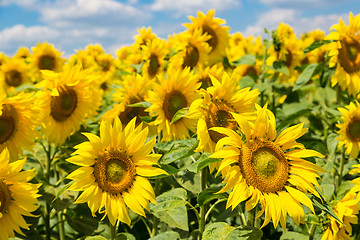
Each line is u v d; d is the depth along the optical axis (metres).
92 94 5.78
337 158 6.91
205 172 4.16
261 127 3.14
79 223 5.08
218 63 8.30
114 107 5.63
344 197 3.94
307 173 3.12
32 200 3.34
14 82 10.77
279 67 7.09
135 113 5.69
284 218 2.99
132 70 8.87
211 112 3.57
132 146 3.35
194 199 5.46
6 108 4.77
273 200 3.02
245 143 3.11
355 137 5.42
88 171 3.23
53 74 5.28
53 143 5.61
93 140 3.24
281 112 7.07
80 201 3.18
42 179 4.80
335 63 6.38
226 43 7.62
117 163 3.32
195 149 3.58
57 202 4.43
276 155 3.13
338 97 6.68
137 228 6.04
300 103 7.24
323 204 3.28
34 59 10.39
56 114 5.42
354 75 6.30
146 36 8.38
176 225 4.04
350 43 6.27
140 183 3.33
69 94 5.49
